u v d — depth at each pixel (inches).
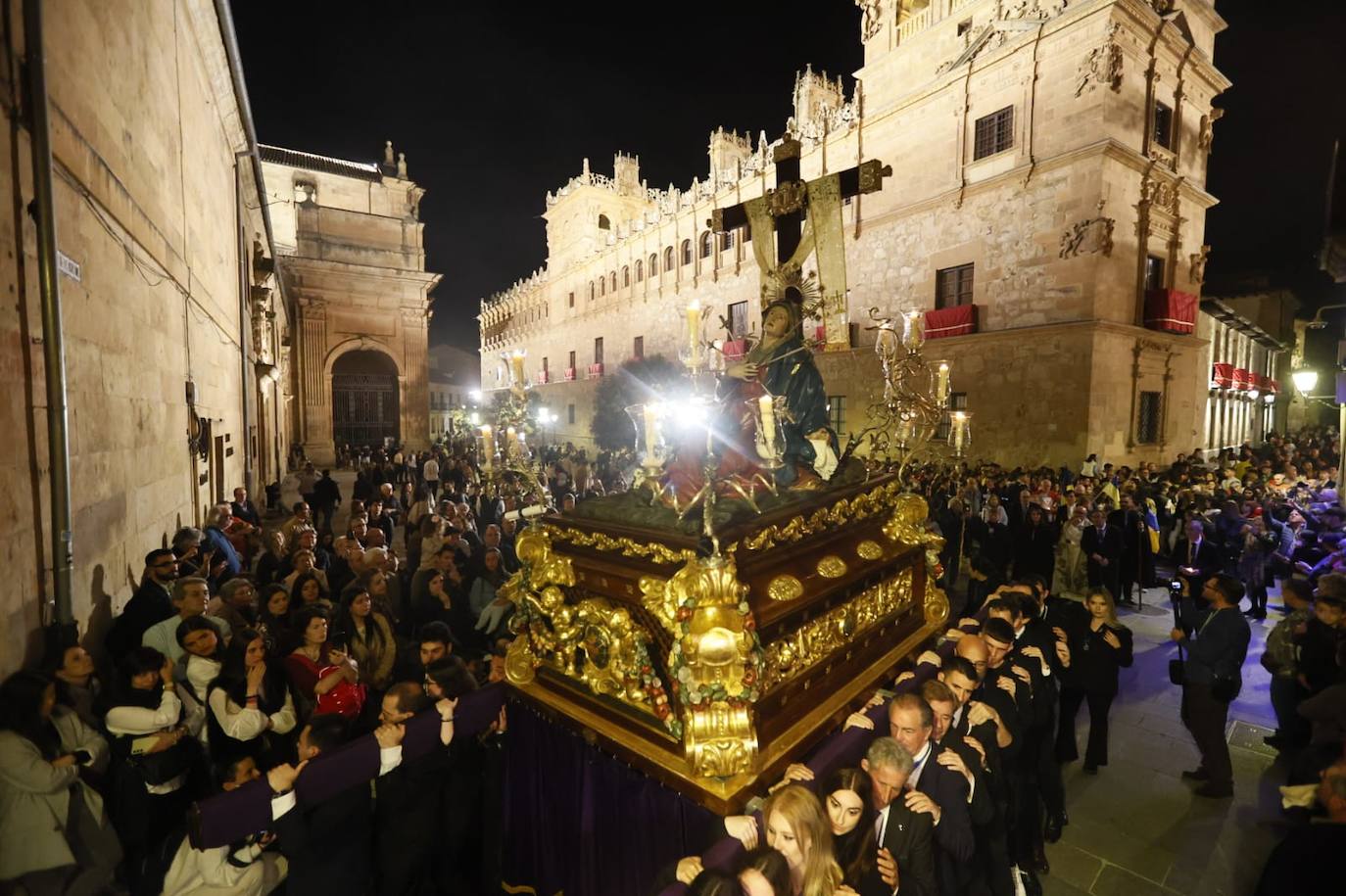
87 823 125.0
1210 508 474.9
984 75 797.2
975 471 660.7
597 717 134.9
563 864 143.9
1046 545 396.8
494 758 162.7
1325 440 1182.3
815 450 182.5
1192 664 202.4
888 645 171.6
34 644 149.8
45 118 156.0
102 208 203.5
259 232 746.2
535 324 2071.9
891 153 915.4
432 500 534.9
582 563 140.0
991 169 795.4
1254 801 196.9
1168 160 788.6
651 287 1449.3
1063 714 216.5
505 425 160.9
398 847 136.3
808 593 133.6
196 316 351.6
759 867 86.4
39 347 156.1
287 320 1099.3
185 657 170.6
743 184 1172.5
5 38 145.6
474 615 256.8
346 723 142.4
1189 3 774.5
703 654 103.7
